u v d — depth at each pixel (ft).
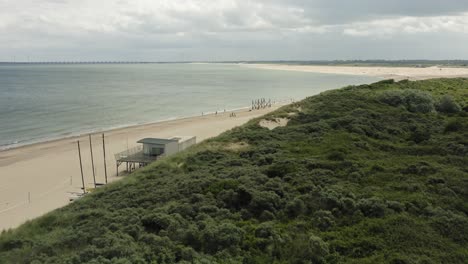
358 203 52.70
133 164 130.31
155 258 40.91
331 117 115.85
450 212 50.75
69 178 118.62
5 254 50.57
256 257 41.91
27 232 60.13
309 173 66.13
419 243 43.45
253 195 55.52
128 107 290.97
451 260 40.63
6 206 95.20
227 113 255.70
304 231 47.16
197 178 69.15
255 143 94.99
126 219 53.42
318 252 41.39
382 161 72.90
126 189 72.49
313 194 56.34
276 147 86.74
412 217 49.65
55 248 48.08
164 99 345.31
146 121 234.79
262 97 360.89
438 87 184.96
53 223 61.82
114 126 216.13
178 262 40.16
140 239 45.88
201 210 53.67
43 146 163.43
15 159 141.90
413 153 81.00
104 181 114.62
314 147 84.69
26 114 246.68
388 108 126.93
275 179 63.36
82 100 321.11
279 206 54.34
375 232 45.93
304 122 116.16
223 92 408.46
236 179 64.28
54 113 253.85
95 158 141.38
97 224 53.11
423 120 111.96
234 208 55.16
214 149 92.53
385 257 40.81
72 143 167.94
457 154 78.43
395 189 59.67
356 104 130.72
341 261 40.63
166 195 62.34
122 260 39.11
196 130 188.34
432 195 56.90
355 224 48.49
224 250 42.70
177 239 45.55
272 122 120.06
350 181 63.26
